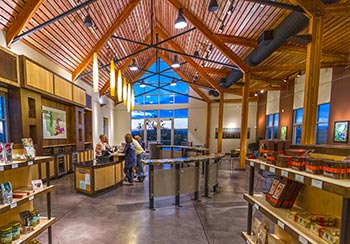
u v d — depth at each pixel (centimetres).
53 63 571
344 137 599
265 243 175
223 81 959
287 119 903
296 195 178
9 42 395
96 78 403
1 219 197
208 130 1211
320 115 711
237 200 412
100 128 997
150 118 1291
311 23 362
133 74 1152
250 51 670
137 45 891
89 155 800
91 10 511
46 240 253
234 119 1213
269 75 846
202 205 382
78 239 258
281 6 361
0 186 171
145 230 282
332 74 650
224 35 607
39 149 499
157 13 767
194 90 1212
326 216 145
